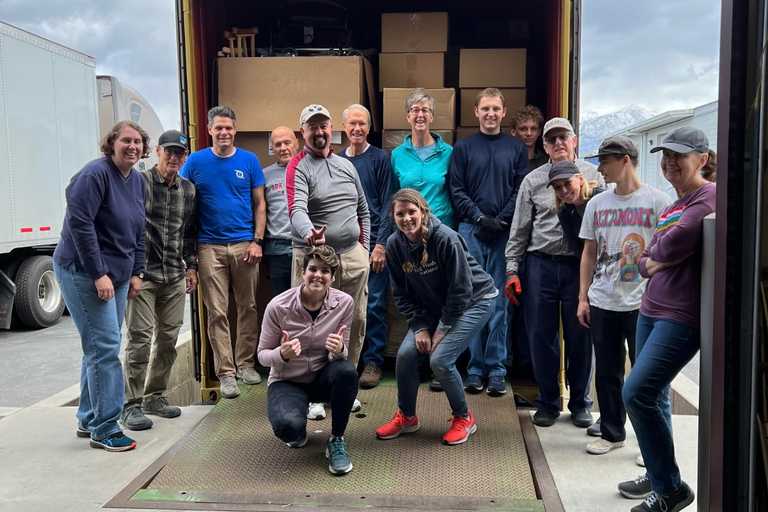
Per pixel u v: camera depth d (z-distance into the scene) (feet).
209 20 13.80
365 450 10.30
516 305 12.10
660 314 7.89
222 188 12.55
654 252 7.82
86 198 9.95
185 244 12.66
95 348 10.49
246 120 13.69
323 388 10.03
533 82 14.90
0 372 19.19
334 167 11.72
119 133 10.23
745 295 5.69
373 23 15.67
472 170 12.56
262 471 9.60
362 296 12.07
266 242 13.33
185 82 12.92
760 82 5.48
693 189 7.80
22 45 22.91
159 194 11.71
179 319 12.32
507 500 8.72
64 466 10.07
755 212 5.56
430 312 10.85
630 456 10.25
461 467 9.70
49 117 24.49
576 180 10.41
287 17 14.75
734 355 5.80
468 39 15.61
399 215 9.81
